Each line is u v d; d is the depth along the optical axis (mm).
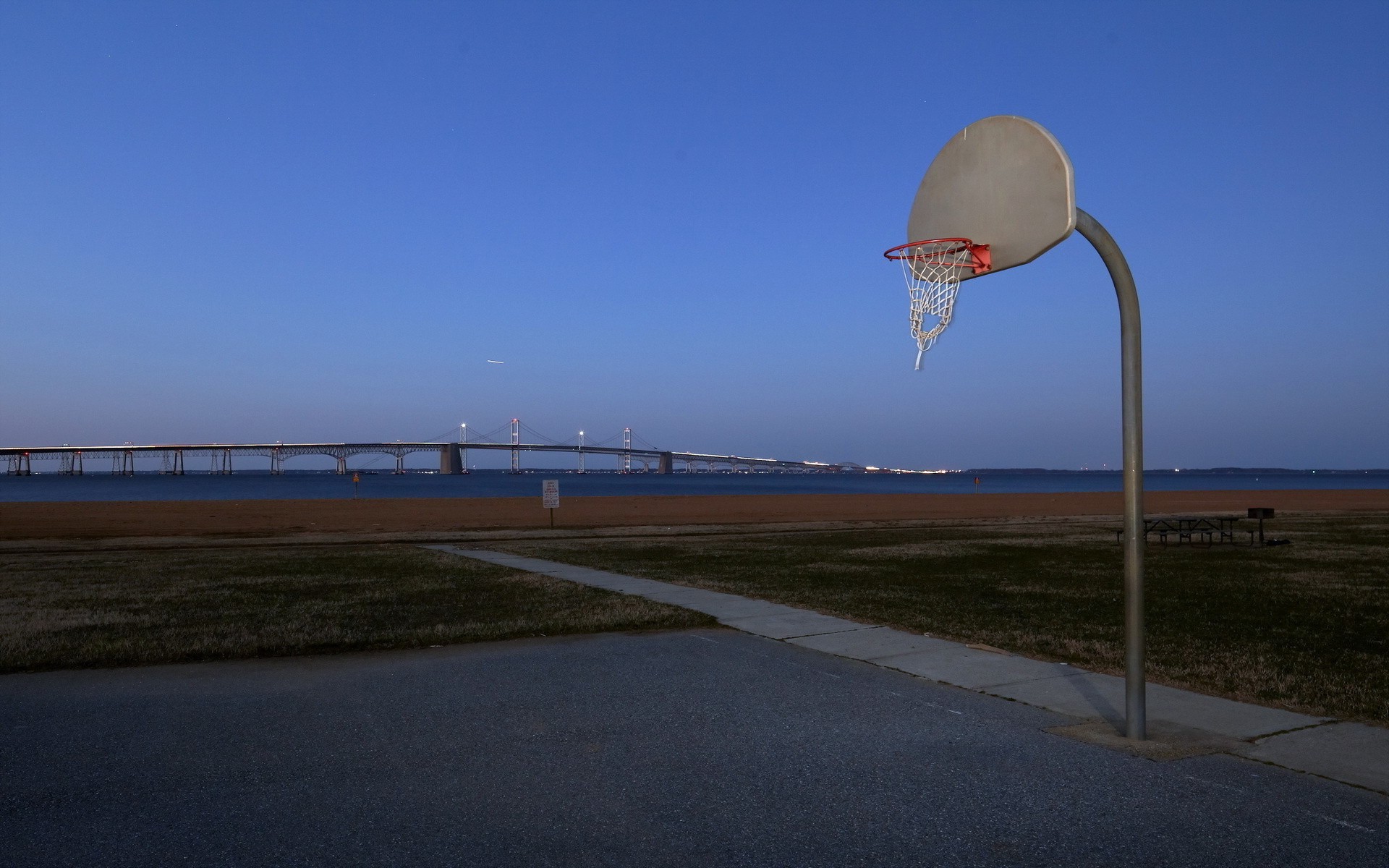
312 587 14336
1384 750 5668
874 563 18453
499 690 7445
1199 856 4094
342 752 5730
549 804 4785
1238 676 7836
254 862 4055
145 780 5176
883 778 5191
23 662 8320
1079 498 64750
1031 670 8156
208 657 8805
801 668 8312
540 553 21250
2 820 4555
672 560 19234
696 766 5426
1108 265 5785
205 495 103562
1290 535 25750
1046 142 5984
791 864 4043
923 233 7090
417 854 4141
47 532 31297
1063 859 4078
